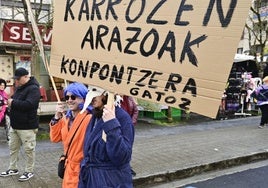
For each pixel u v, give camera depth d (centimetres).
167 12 244
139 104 1167
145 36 254
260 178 624
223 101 1248
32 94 532
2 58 1134
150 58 251
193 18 232
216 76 221
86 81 287
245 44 2323
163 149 773
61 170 344
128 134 263
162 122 1142
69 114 355
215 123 1152
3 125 812
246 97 1358
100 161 269
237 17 213
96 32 283
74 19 300
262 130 1021
